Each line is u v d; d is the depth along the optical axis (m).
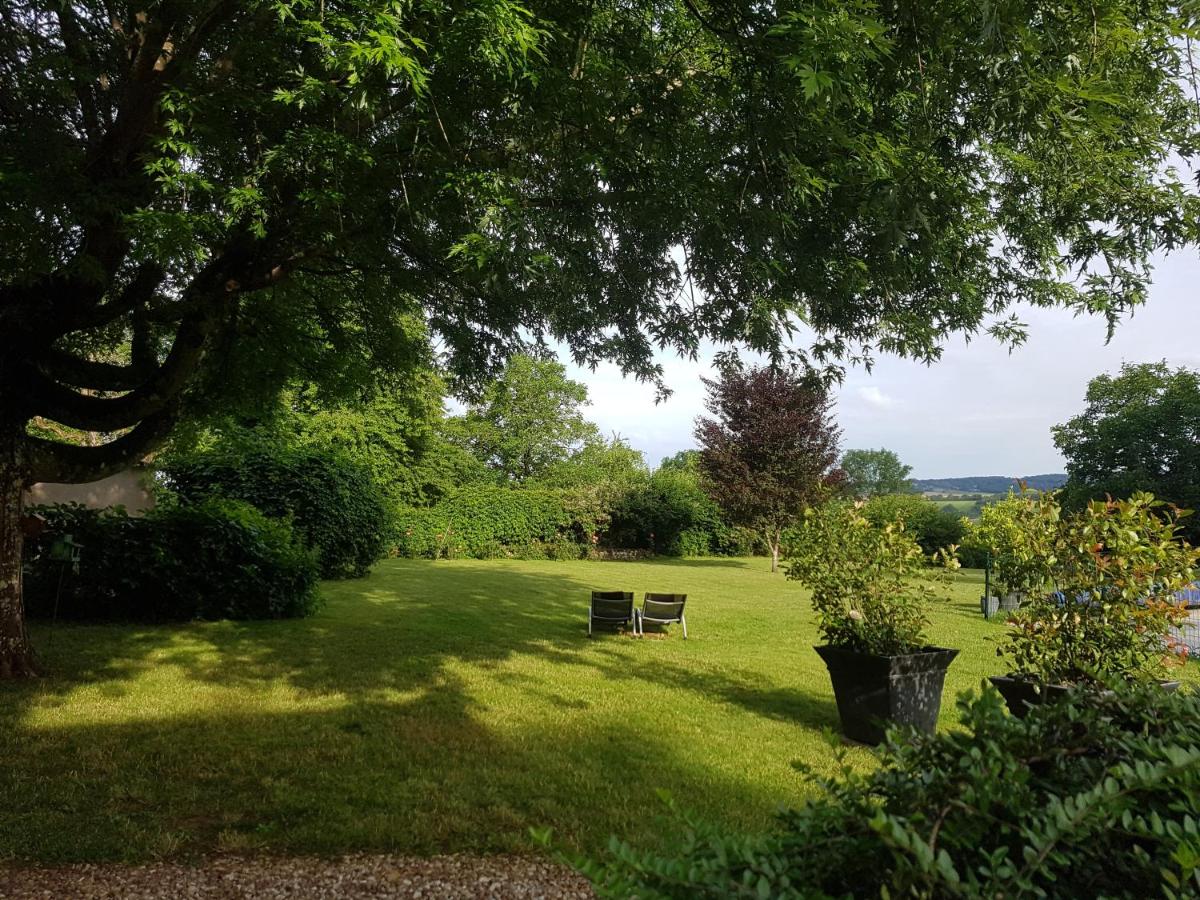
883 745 1.65
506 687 7.27
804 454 25.16
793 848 1.32
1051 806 1.21
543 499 28.06
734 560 30.78
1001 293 5.80
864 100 4.24
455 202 4.94
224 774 4.67
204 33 5.54
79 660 7.71
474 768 4.89
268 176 5.30
